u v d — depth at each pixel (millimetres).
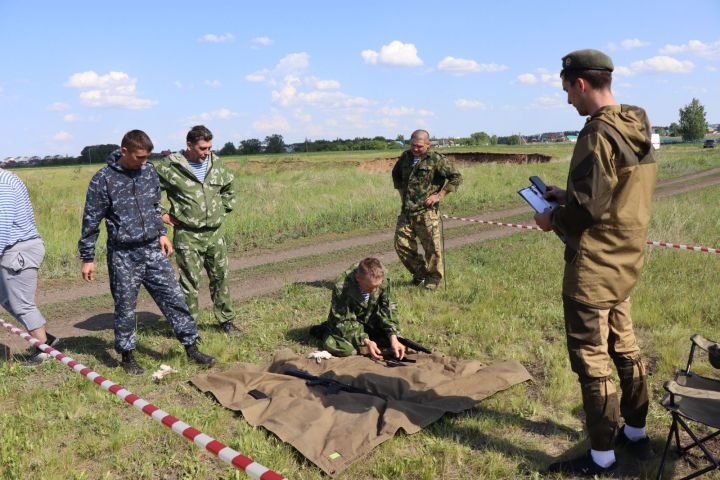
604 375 3148
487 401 4363
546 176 25516
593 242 3023
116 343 5016
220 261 5969
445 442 3754
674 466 3426
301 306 7133
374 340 5645
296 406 4152
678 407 3025
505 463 3570
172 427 2824
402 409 4066
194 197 5688
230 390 4590
